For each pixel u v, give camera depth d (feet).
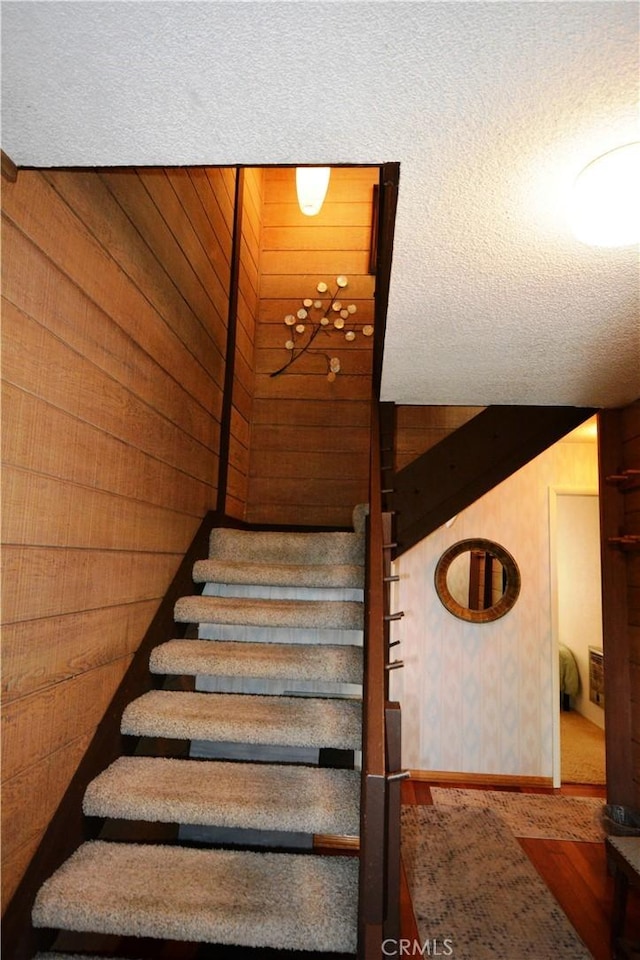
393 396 9.28
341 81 3.14
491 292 5.63
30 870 4.41
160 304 7.09
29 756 4.39
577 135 3.55
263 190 13.52
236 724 5.75
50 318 4.57
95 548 5.43
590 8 2.67
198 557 8.52
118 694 5.94
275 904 4.43
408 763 13.24
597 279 5.32
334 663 6.48
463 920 7.60
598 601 18.99
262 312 13.08
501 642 13.48
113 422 5.78
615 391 8.73
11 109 3.45
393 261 5.09
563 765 14.42
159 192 7.02
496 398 9.29
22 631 4.26
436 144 3.66
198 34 2.85
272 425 12.65
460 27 2.79
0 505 3.97
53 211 4.59
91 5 2.69
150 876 4.67
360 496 12.37
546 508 13.83
